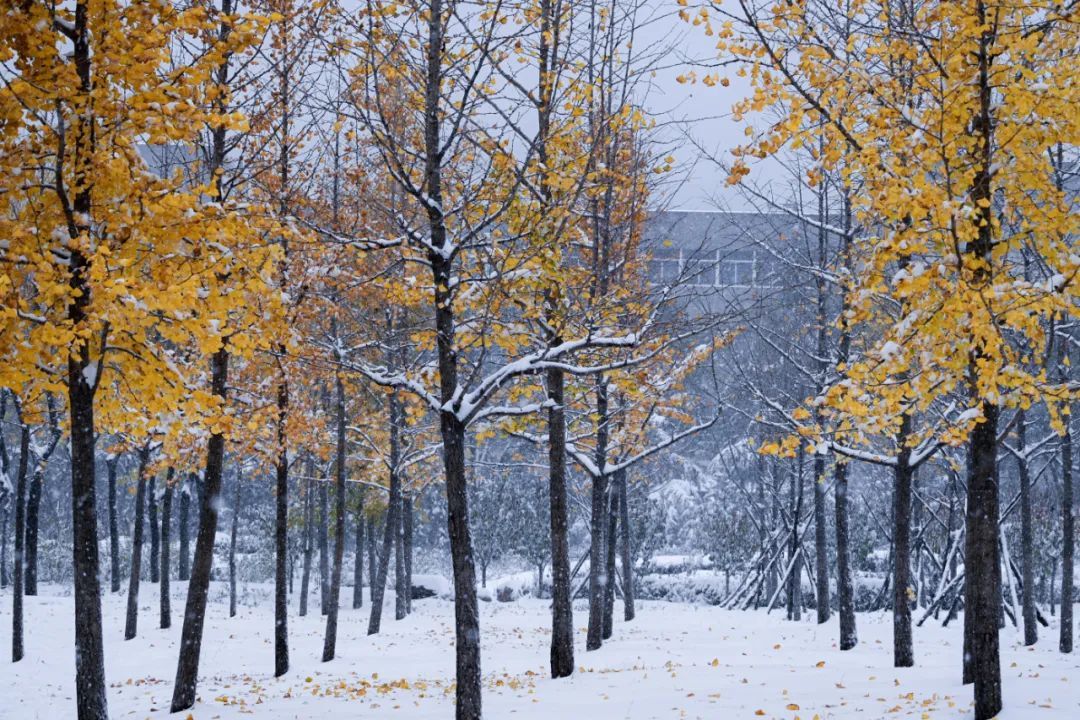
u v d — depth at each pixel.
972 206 7.63
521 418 14.06
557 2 10.04
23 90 6.75
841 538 16.45
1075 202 8.15
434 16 9.30
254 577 42.00
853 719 9.07
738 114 8.66
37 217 7.36
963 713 8.79
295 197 12.51
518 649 18.25
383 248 9.62
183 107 7.11
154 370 7.96
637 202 13.40
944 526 24.78
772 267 16.50
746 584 33.69
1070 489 16.52
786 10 8.34
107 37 7.12
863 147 8.36
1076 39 7.85
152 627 22.50
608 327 11.03
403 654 18.66
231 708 11.54
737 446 35.62
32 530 27.70
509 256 9.13
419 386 9.83
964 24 7.53
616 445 17.55
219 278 8.00
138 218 7.23
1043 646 17.34
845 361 14.68
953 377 8.25
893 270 10.20
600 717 9.88
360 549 33.62
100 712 7.64
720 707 10.07
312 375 14.34
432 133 9.52
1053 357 13.69
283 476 16.14
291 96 11.62
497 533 38.66
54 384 7.95
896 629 13.37
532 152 9.13
